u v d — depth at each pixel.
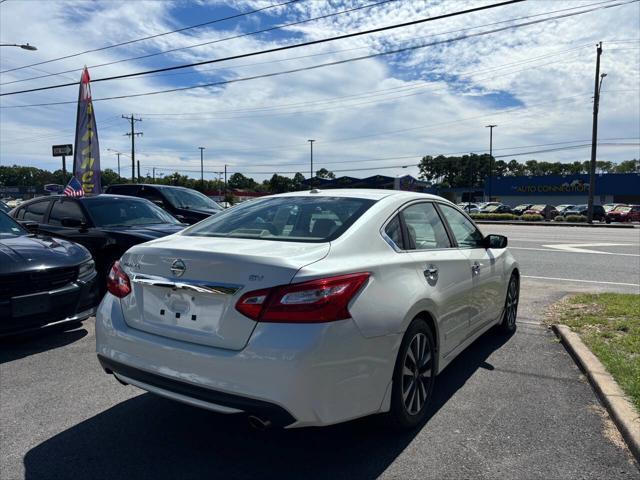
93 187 13.18
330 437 3.24
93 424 3.43
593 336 5.10
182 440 3.21
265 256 2.72
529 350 5.05
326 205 3.59
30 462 2.93
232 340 2.66
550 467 2.87
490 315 4.89
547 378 4.27
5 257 4.82
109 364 3.13
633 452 3.00
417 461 2.94
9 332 4.65
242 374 2.57
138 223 7.98
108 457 3.00
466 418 3.50
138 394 3.94
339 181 39.75
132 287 3.14
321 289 2.60
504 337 5.53
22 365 4.56
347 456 3.01
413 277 3.28
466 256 4.23
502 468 2.86
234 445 3.15
